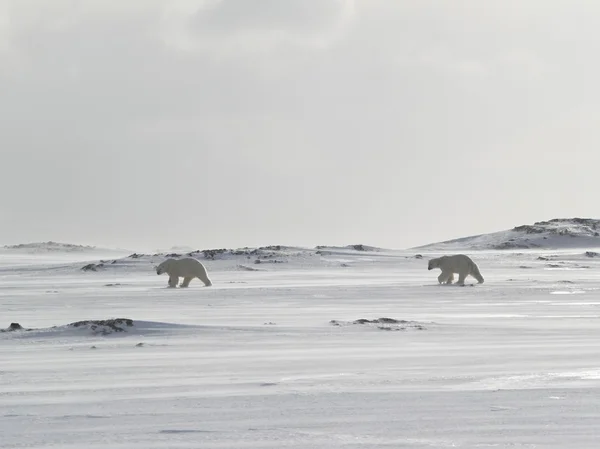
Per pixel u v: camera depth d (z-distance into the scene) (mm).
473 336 67250
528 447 27312
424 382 41562
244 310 102000
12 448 27906
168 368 48344
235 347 59656
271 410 34031
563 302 114375
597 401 35219
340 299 122188
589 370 45688
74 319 90750
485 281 172375
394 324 76188
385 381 42094
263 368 48000
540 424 30766
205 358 53031
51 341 64375
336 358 52500
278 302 117000
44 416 33344
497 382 41281
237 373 46000
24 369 48562
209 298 125375
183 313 97562
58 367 49281
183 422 31766
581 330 72000
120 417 32969
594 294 129625
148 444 28203
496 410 33469
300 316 91500
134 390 40156
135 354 55844
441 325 75875
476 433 29391
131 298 126938
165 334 67938
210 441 28531
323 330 71000
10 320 90312
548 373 44469
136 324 71062
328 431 29891
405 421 31531
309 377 44031
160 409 34625
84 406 35688
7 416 33469
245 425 31062
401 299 121688
